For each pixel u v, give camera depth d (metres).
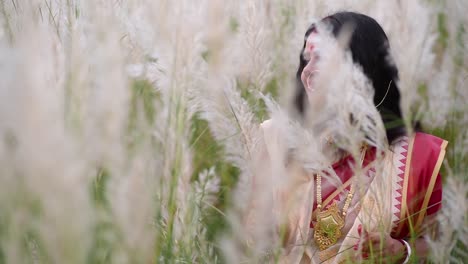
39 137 0.94
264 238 1.84
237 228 1.97
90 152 1.33
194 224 2.01
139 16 2.72
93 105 1.51
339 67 1.94
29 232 1.25
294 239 2.24
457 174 2.42
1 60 0.97
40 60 0.97
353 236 2.06
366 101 1.92
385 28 3.05
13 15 2.30
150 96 2.56
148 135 1.92
